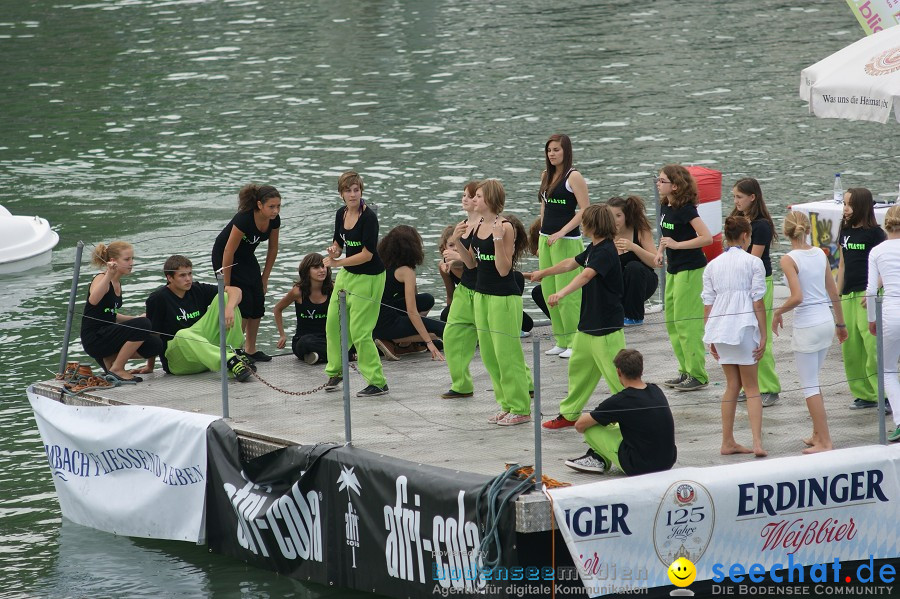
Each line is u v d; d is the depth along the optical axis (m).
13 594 32.06
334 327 37.56
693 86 100.62
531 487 27.75
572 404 33.69
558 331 41.50
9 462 40.94
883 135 82.31
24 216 69.88
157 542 35.69
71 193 79.50
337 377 38.12
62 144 93.31
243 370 39.25
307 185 78.12
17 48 131.50
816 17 128.25
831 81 42.31
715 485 28.31
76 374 38.88
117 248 39.16
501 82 105.88
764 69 105.62
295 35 133.00
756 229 36.03
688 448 31.56
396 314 41.97
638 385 28.92
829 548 29.55
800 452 30.97
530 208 69.50
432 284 57.34
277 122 96.44
